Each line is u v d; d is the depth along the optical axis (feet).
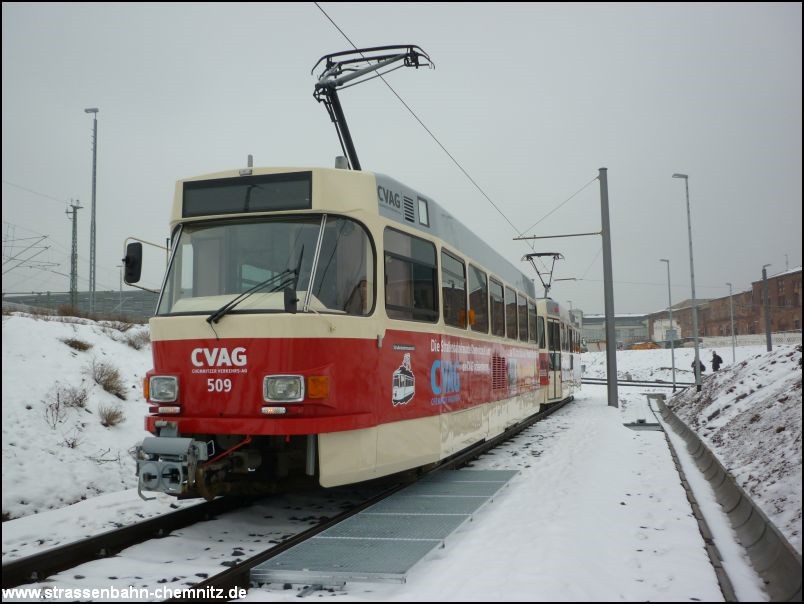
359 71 35.27
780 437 30.19
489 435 39.06
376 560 18.16
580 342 111.34
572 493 27.27
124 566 19.36
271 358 22.09
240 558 20.33
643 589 16.20
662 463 35.65
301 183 23.84
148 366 53.31
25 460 32.27
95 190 99.96
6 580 17.81
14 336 45.70
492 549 19.35
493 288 41.42
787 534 19.40
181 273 24.66
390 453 25.36
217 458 22.39
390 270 26.09
